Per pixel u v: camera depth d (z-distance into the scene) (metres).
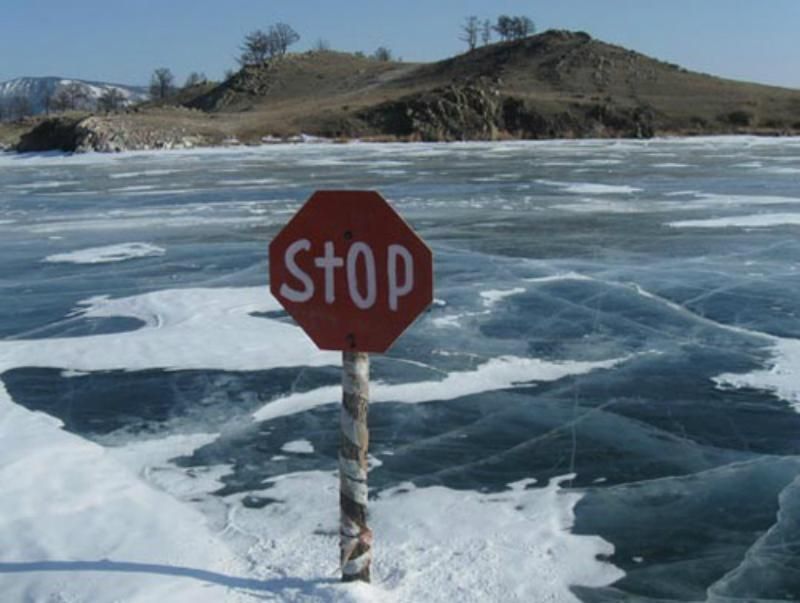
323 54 151.00
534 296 11.91
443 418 7.37
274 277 4.20
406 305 4.09
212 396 8.06
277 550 4.95
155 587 4.48
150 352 9.49
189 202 25.80
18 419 7.47
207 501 5.76
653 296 11.80
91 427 7.30
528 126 84.81
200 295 12.23
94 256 16.08
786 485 5.99
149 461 6.50
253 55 152.25
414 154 53.75
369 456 6.55
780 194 25.00
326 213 4.11
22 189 32.53
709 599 4.58
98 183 34.78
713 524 5.41
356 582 4.38
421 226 19.12
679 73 118.50
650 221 19.45
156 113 81.62
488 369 8.73
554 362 8.95
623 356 9.13
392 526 5.34
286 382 8.41
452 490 5.93
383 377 8.48
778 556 5.02
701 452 6.60
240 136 75.44
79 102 153.12
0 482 5.99
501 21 146.62
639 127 85.81
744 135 85.25
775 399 7.77
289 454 6.65
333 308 4.15
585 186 28.53
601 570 4.84
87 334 10.38
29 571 4.71
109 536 5.15
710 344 9.53
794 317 10.60
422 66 139.00
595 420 7.28
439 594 4.50
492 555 4.95
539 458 6.50
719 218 19.73
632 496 5.82
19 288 13.23
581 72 114.62
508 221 19.81
